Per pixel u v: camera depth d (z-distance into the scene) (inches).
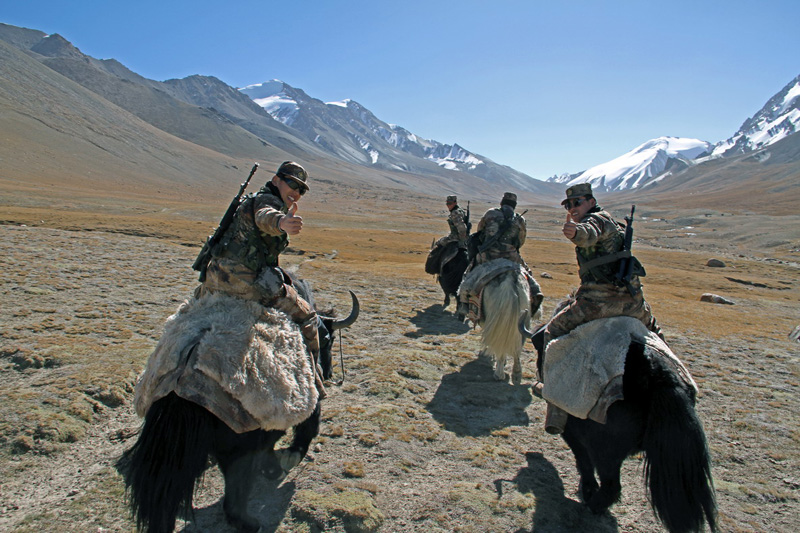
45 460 203.3
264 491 194.1
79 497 183.3
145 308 413.4
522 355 392.5
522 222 320.2
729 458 244.2
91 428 228.2
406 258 1268.5
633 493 211.3
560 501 200.5
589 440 168.7
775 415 295.6
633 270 180.2
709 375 364.5
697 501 140.1
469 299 314.3
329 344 222.2
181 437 127.9
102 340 324.5
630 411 156.2
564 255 1814.7
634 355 163.9
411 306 532.4
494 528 182.5
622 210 6993.1
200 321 152.6
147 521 123.8
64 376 266.2
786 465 239.9
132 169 5561.0
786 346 464.4
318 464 213.9
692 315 614.5
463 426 260.1
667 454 142.1
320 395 179.5
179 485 124.7
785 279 1633.9
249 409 141.3
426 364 346.6
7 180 3476.9
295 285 200.1
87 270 525.0
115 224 1168.2
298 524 176.4
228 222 166.7
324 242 1521.9
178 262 636.1
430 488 204.1
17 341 307.4
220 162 7342.5
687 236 3531.0
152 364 144.6
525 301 290.8
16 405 229.3
